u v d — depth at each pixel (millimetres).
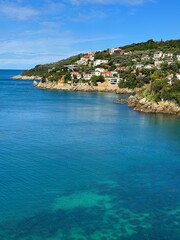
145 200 40562
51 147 63875
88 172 50000
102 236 32531
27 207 38094
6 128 82500
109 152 61344
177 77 162875
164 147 65750
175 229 34000
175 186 45062
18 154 58375
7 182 45094
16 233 32781
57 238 32062
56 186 44219
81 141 69625
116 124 91500
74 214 36750
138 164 54406
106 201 40094
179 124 92188
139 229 33906
